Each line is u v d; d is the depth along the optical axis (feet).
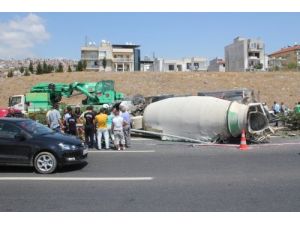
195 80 191.93
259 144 54.90
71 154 37.06
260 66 336.29
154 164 40.06
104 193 28.48
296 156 43.70
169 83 189.67
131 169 37.60
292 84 184.55
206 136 57.11
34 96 107.04
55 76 198.90
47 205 25.55
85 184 31.55
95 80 192.65
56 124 50.93
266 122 57.26
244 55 378.53
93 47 375.45
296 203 25.26
